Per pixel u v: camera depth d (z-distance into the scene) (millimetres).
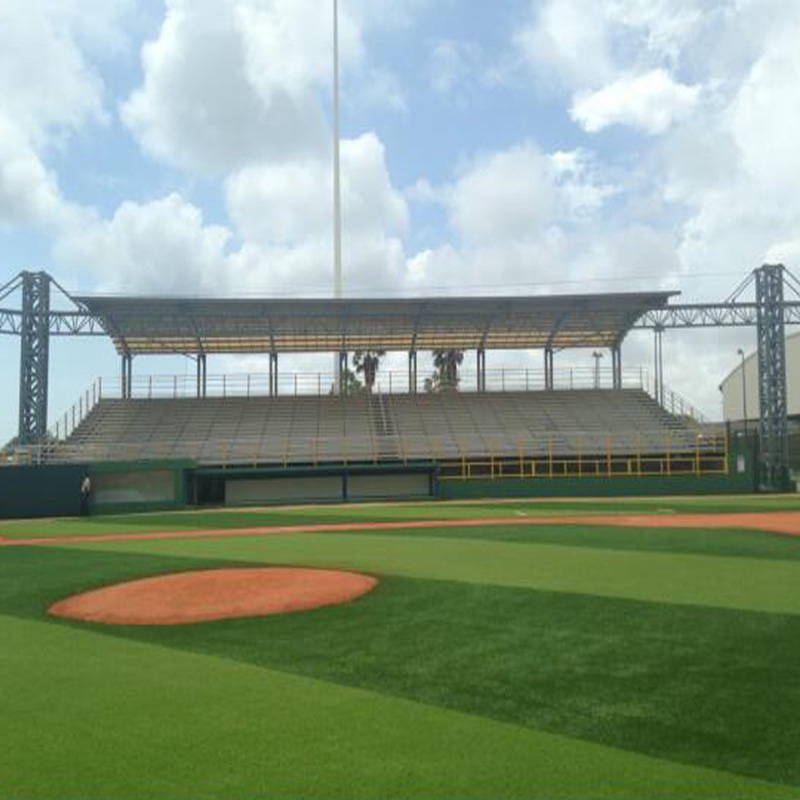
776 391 44250
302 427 46906
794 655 7727
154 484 37750
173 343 47344
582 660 7734
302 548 17859
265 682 7223
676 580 12227
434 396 50719
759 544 17203
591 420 48469
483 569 13680
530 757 5367
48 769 5238
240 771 5172
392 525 24156
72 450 42125
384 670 7570
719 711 6195
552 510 30266
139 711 6398
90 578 13891
